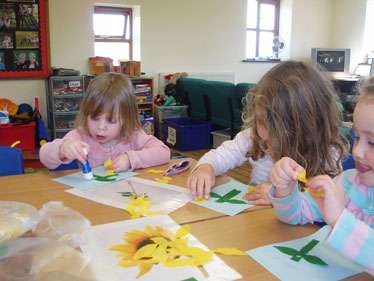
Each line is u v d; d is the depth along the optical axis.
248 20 5.98
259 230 0.78
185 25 5.17
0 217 0.66
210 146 4.55
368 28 6.12
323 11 6.41
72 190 1.02
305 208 0.81
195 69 5.36
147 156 1.29
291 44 6.18
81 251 0.65
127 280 0.57
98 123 1.29
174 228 0.77
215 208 0.90
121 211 0.87
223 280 0.58
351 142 1.17
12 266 0.55
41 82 4.39
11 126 3.60
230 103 3.91
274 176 0.77
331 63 6.09
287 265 0.63
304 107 0.99
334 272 0.62
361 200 0.84
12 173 1.33
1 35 4.09
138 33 4.94
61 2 4.36
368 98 0.65
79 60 4.57
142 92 4.58
